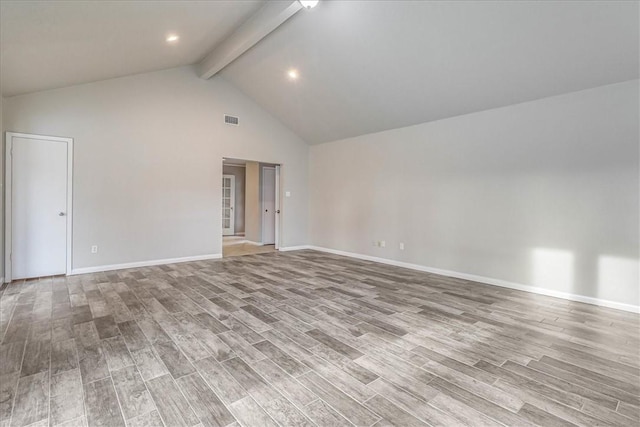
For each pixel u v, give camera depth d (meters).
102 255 4.87
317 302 3.50
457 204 4.73
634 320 3.05
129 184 5.07
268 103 6.34
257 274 4.79
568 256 3.71
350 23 3.75
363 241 6.18
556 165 3.78
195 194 5.75
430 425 1.62
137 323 2.87
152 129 5.27
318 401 1.81
